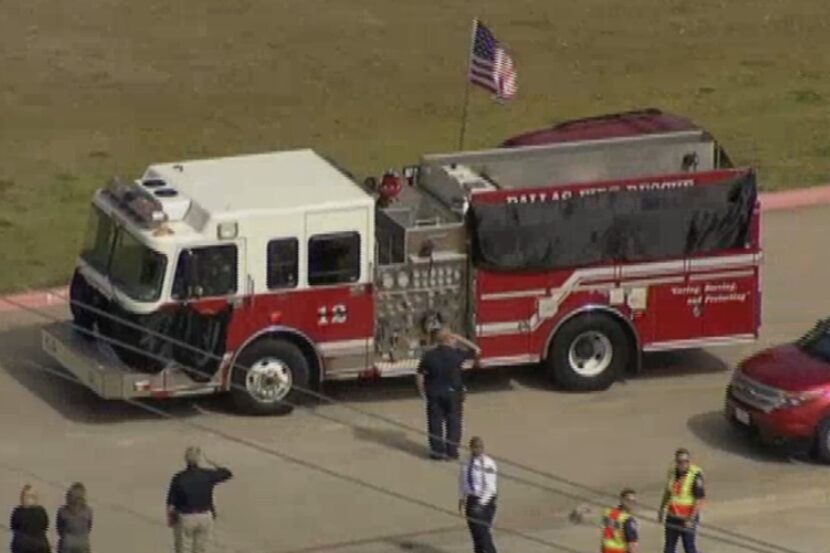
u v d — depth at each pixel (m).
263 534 101.81
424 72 178.00
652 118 125.75
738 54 185.38
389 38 186.12
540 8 196.00
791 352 112.75
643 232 116.94
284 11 192.00
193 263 111.19
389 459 110.44
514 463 110.31
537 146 120.25
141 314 111.19
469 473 96.75
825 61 184.00
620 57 183.62
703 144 121.44
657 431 114.94
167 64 177.62
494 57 129.50
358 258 113.38
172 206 112.81
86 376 112.81
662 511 97.12
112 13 189.25
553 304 116.81
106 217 115.19
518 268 115.56
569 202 115.75
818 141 163.00
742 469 110.31
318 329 113.69
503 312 116.19
